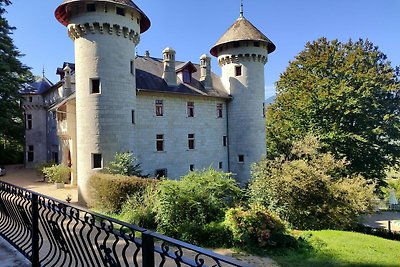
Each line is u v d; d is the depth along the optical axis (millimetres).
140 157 22938
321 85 26438
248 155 28547
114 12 19000
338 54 28469
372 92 26500
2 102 26781
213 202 12602
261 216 11781
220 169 28406
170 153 24938
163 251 2090
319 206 15180
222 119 28969
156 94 24188
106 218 2777
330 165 16922
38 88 37594
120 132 19344
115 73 19219
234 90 29016
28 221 4512
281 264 9773
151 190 14391
